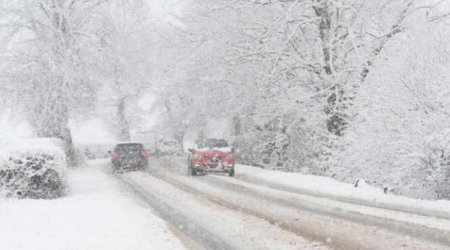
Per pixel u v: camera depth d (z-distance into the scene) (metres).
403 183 22.09
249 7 34.56
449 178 20.38
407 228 13.59
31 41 45.38
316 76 33.28
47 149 21.38
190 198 20.53
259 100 36.44
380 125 24.09
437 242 11.86
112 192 23.47
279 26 32.34
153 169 39.09
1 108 45.22
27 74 44.69
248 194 21.62
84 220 14.93
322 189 23.34
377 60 29.22
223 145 33.22
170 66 40.59
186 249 11.47
